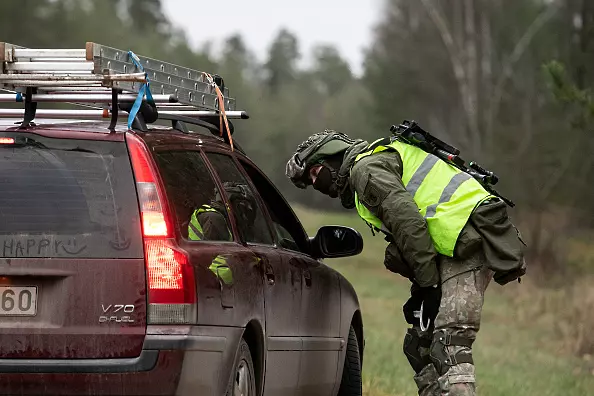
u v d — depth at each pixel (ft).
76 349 36.55
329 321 52.54
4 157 37.93
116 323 36.68
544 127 289.12
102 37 521.24
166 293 36.86
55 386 36.37
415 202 50.21
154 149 39.19
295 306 47.32
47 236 37.04
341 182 53.06
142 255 37.04
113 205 37.45
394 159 51.13
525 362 111.04
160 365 36.45
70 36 502.79
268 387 44.27
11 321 36.70
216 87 47.91
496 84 390.83
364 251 308.81
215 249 40.06
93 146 38.14
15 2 483.10
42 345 36.55
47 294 36.86
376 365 91.61
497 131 345.51
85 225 37.19
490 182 51.80
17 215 37.27
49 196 37.45
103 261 36.91
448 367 49.93
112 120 38.96
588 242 244.83
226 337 39.04
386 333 124.67
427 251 49.26
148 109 41.16
